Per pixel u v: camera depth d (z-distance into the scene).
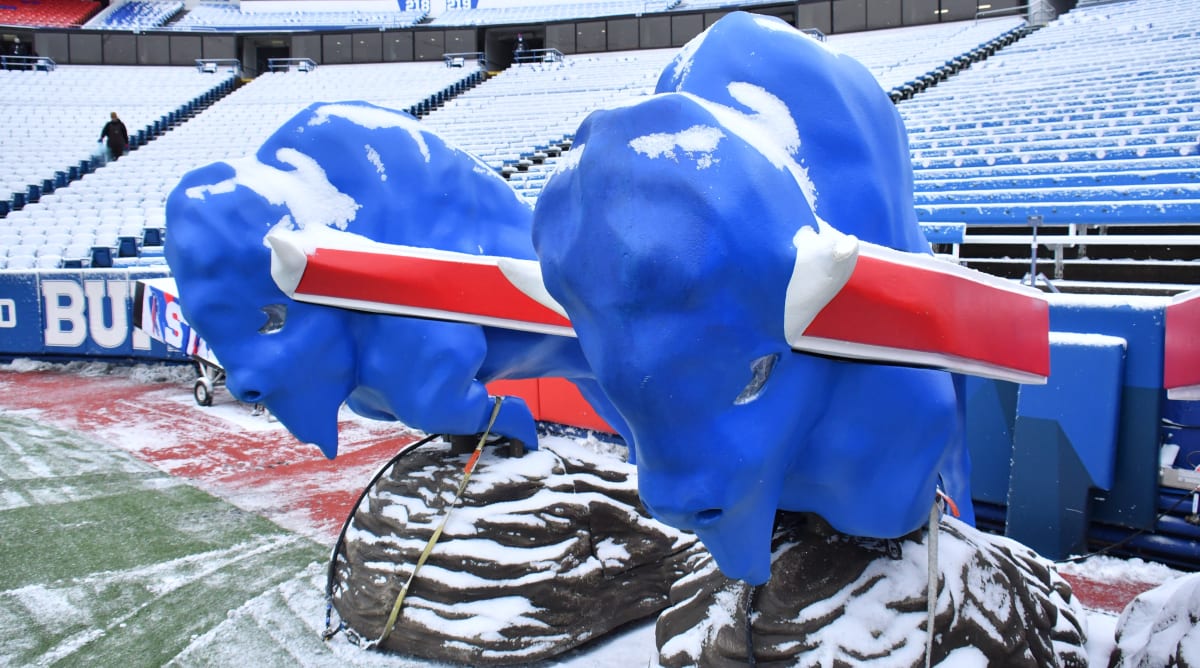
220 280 2.97
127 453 6.39
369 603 3.19
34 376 9.98
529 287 2.12
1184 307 2.15
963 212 6.95
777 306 1.50
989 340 1.78
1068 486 3.82
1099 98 10.72
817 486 1.94
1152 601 2.46
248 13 30.39
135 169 15.97
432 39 23.56
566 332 2.68
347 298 2.70
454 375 3.10
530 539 3.15
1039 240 6.65
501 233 3.40
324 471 5.86
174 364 9.92
